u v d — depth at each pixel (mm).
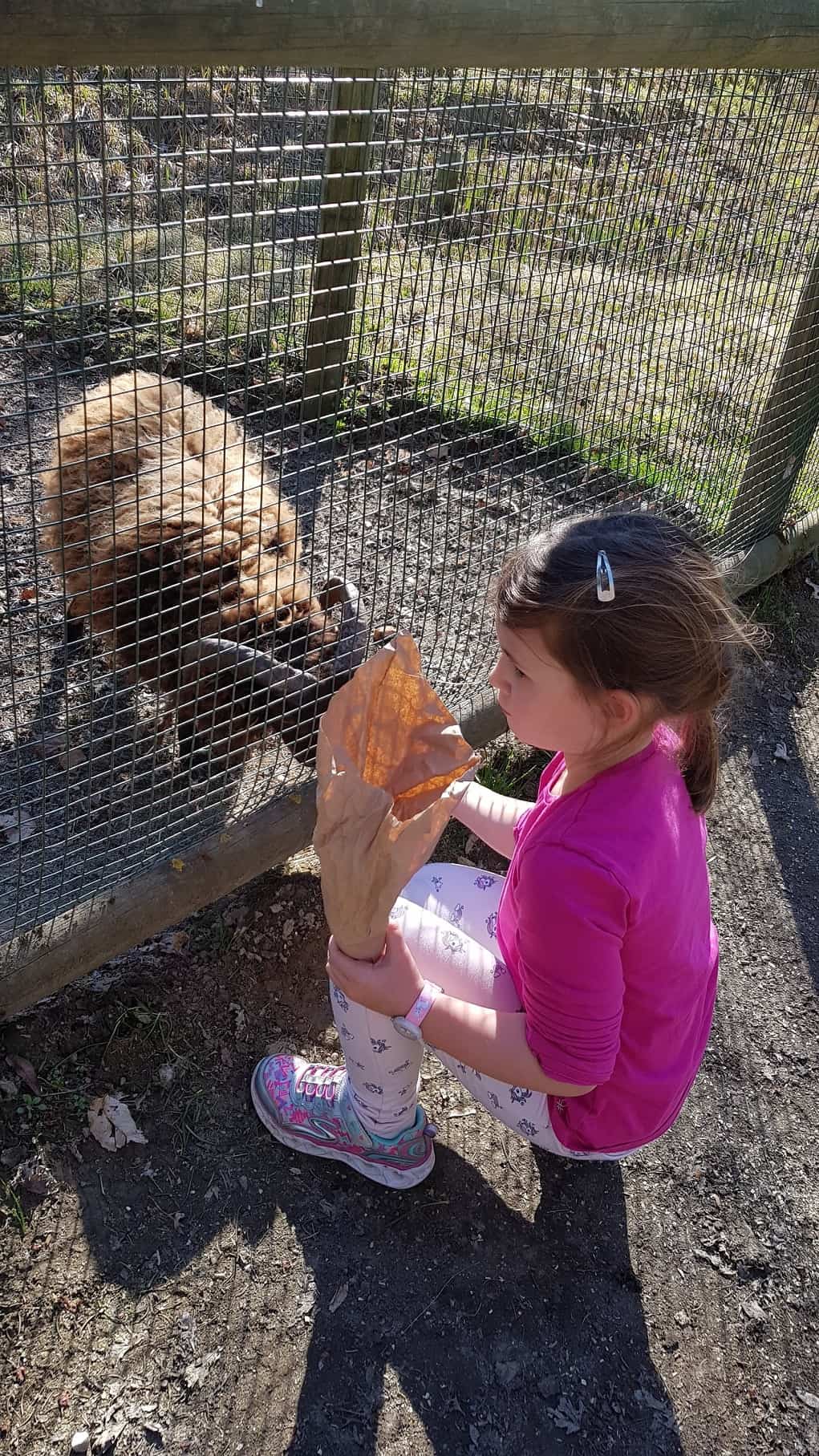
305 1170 2205
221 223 2098
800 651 4141
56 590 3295
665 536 1521
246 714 2414
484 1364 1958
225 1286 1988
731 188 2771
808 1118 2547
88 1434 1764
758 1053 2670
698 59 2080
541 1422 1897
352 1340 1953
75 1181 2072
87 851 2477
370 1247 2100
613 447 3307
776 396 3717
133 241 1540
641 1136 1834
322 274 2139
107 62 1271
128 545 2648
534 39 1719
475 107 1978
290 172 2107
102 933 2193
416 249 2082
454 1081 2445
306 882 2783
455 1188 2230
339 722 1562
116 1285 1949
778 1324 2125
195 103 1771
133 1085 2256
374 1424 1849
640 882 1493
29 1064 2199
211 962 2523
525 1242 2166
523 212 2250
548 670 1483
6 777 2725
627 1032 1701
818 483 4555
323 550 3379
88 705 2400
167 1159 2156
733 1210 2312
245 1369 1885
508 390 2859
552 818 1575
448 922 2123
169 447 2756
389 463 2660
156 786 2391
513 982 1878
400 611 2836
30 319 3803
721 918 3023
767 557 4105
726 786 3449
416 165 1947
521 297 2703
